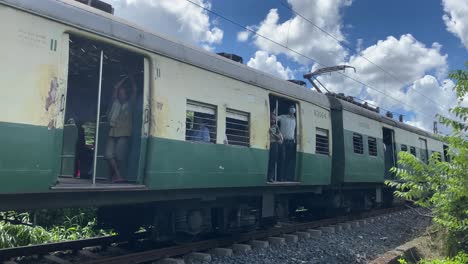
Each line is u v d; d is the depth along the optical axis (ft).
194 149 24.34
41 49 17.29
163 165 22.41
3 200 17.19
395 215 50.62
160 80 22.39
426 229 36.40
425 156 66.49
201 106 25.26
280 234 32.78
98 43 20.77
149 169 21.70
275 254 27.09
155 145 21.90
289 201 41.91
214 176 25.82
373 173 47.34
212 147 25.64
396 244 33.58
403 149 57.57
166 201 25.31
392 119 55.83
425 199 25.30
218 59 26.81
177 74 23.48
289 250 28.40
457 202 22.79
